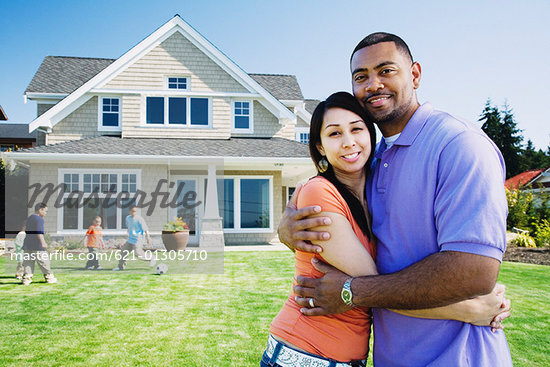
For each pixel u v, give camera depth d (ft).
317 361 5.34
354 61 5.95
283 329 5.70
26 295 21.93
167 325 16.25
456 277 4.30
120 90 50.85
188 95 52.24
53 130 50.44
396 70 5.65
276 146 50.14
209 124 52.70
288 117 53.42
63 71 59.11
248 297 21.01
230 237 51.62
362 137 5.65
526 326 15.84
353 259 5.06
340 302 5.03
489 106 164.55
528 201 52.60
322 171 6.15
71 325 16.34
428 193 4.96
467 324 4.81
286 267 30.68
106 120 51.78
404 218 5.18
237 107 54.44
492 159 4.59
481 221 4.31
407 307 4.63
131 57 51.19
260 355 13.08
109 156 43.27
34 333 15.42
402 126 5.88
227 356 13.00
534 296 20.94
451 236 4.43
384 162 5.64
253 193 52.80
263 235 52.16
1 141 115.55
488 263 4.26
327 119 5.72
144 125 51.06
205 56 52.85
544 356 12.91
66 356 13.10
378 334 5.48
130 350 13.58
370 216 5.90
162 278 26.63
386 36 5.78
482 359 4.68
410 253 5.14
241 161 44.86
